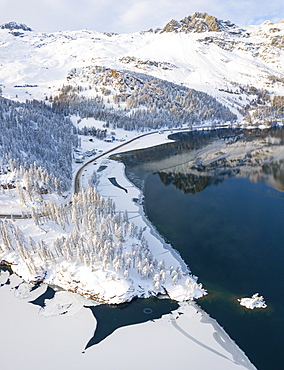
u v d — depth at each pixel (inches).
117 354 2388.0
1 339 2571.4
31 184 4749.0
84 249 3299.7
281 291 3014.3
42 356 2405.3
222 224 4333.2
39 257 3415.4
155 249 3703.3
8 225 3801.7
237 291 3034.0
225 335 2522.1
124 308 2832.2
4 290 3132.4
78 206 4210.1
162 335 2541.8
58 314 2805.1
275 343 2447.1
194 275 3289.9
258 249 3722.9
